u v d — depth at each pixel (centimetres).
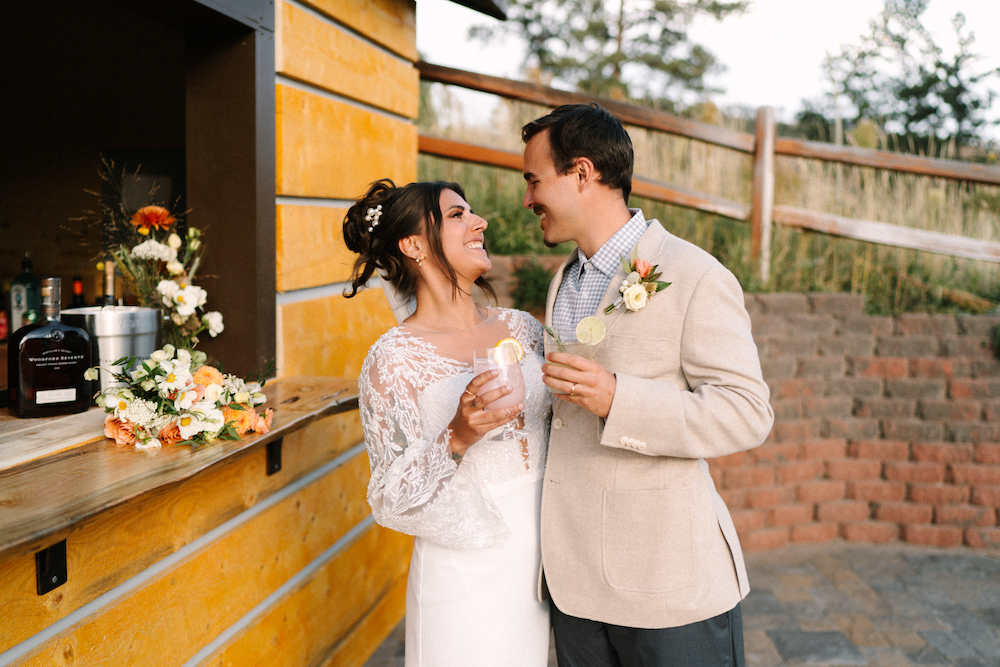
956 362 425
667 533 149
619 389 139
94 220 317
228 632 197
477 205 470
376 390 162
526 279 408
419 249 179
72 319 182
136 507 159
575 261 175
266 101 222
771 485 415
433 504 152
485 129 491
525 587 166
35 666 133
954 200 495
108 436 159
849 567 389
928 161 478
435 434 163
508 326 189
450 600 161
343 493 271
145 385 161
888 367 428
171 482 134
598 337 142
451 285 181
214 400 167
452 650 161
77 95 314
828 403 427
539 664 170
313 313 259
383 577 310
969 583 371
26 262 272
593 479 154
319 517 251
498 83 436
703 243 491
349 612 276
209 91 220
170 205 310
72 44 314
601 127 156
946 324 428
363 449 290
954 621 330
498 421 143
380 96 305
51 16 314
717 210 468
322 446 252
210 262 223
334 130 267
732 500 411
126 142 315
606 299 154
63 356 173
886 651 303
